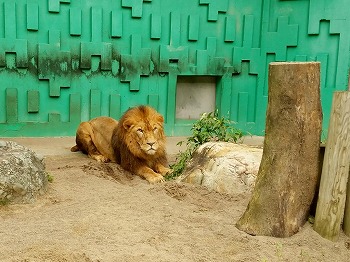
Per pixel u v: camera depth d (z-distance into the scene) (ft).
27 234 12.36
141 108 20.26
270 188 13.23
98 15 27.25
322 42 27.96
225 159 17.69
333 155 12.73
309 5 27.84
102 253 11.39
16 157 15.11
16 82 26.78
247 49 29.86
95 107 28.30
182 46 29.04
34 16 26.18
